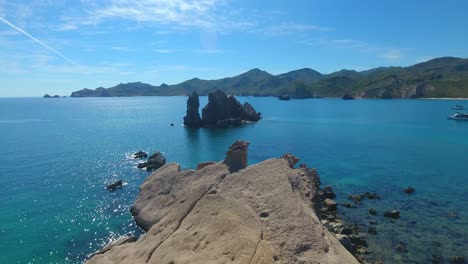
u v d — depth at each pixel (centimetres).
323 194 5309
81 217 4459
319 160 7912
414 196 5331
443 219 4388
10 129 14075
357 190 5666
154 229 3362
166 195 4438
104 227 4169
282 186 3578
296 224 2973
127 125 15700
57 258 3472
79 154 8619
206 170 4431
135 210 4484
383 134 12188
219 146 9850
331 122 16362
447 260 3391
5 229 4091
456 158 8025
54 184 5894
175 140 11025
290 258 2620
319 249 2695
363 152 8844
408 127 14188
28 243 3762
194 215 3316
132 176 6481
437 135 11838
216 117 15138
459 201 5066
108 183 5966
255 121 16712
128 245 3272
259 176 3869
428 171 6831
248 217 3108
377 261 3366
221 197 3481
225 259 2544
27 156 8288
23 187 5712
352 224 4247
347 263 2580
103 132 13112
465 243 3728
